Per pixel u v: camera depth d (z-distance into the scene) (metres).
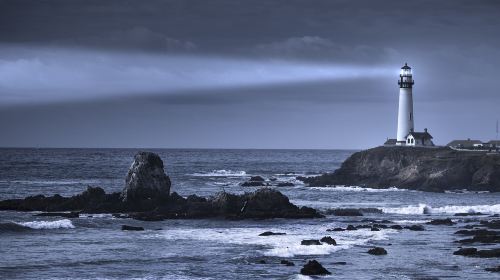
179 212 83.25
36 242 60.97
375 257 55.97
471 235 69.88
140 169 86.88
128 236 65.88
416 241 65.44
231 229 72.50
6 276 46.91
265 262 52.94
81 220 73.56
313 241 61.50
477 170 140.00
